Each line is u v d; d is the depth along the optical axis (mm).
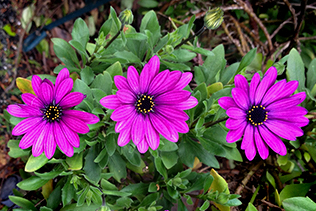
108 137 318
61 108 281
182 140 334
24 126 280
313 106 362
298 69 360
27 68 507
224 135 324
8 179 449
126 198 319
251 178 374
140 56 352
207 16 309
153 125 278
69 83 275
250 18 442
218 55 347
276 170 369
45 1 505
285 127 282
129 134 275
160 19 480
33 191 359
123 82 267
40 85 275
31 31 517
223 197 304
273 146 284
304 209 301
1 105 477
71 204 322
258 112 278
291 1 481
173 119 277
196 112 327
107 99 264
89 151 322
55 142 283
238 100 271
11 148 331
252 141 283
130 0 511
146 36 317
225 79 351
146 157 359
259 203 351
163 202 338
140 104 273
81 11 496
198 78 343
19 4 499
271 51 419
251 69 412
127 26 349
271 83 278
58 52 344
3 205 439
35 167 298
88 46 361
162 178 347
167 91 275
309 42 477
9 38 492
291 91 280
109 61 326
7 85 485
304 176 357
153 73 271
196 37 325
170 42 323
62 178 338
